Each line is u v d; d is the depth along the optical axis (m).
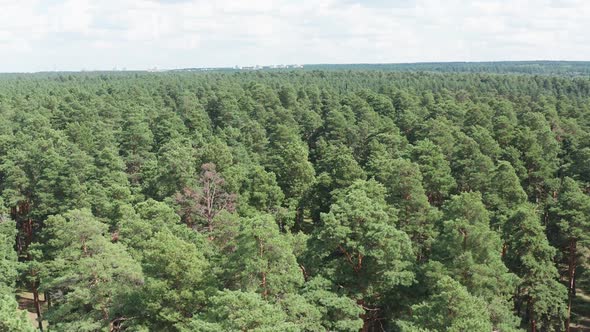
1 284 44.91
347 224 38.97
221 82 176.25
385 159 66.81
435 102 126.06
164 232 37.41
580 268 52.31
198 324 26.73
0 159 78.81
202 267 33.84
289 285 34.44
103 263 35.16
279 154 81.69
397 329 37.19
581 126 100.19
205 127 104.62
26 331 25.09
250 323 25.69
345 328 32.59
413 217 49.72
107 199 58.94
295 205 68.12
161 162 65.06
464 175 67.81
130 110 107.62
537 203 68.94
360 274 39.03
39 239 63.75
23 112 105.88
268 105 126.56
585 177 72.88
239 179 68.06
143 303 33.09
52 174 61.38
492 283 35.88
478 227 37.88
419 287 38.12
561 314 42.22
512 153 70.94
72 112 104.00
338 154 70.88
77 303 35.31
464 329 26.62
